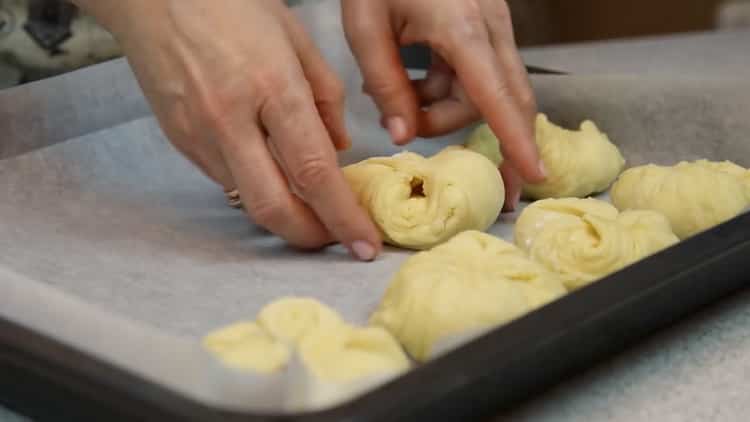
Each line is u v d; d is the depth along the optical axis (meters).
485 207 0.85
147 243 0.84
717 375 0.72
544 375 0.67
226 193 0.89
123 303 0.77
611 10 1.96
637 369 0.72
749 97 0.93
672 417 0.69
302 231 0.81
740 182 0.88
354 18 0.89
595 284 0.70
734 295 0.78
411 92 0.89
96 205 0.89
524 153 0.84
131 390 0.62
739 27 1.54
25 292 0.68
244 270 0.81
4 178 0.90
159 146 0.96
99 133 0.94
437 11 0.85
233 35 0.77
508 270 0.76
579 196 0.93
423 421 0.62
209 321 0.75
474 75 0.84
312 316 0.69
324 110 0.82
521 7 1.68
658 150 0.96
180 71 0.77
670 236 0.82
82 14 0.99
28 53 0.98
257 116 0.77
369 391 0.62
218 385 0.62
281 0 0.83
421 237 0.84
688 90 0.95
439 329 0.72
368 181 0.87
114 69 0.96
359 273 0.81
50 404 0.66
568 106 0.99
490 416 0.66
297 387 0.62
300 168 0.78
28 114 0.93
